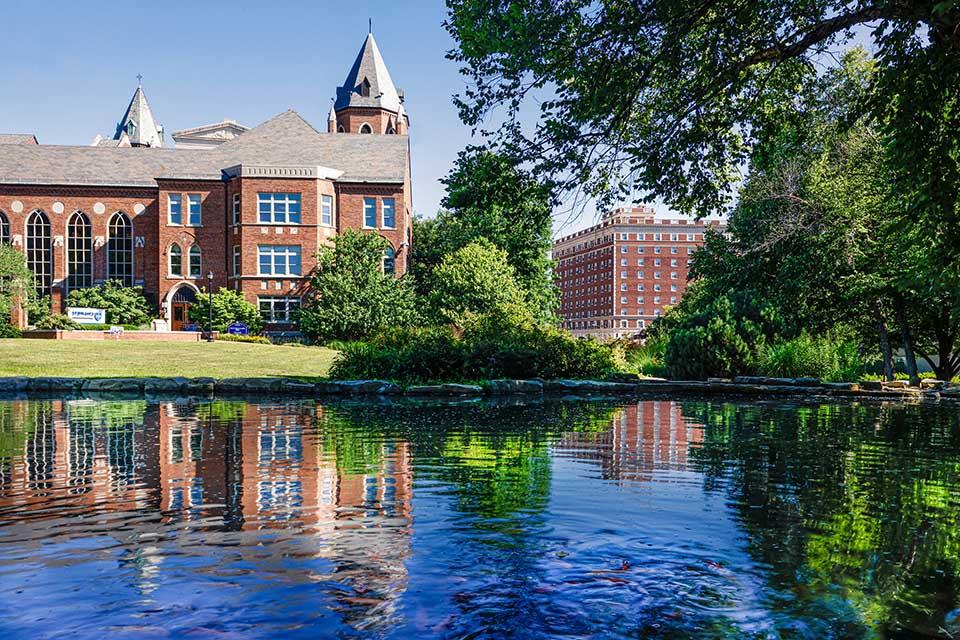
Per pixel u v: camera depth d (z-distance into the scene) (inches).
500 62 333.4
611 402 606.2
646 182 363.3
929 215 303.0
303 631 117.0
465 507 203.5
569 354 840.3
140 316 1770.4
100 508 202.5
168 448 320.8
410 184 2090.3
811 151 924.0
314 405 560.1
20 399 617.9
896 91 287.0
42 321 1588.3
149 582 139.8
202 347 1168.8
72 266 1860.2
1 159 1856.5
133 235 1870.1
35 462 281.3
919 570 148.7
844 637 116.2
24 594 133.0
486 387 698.2
